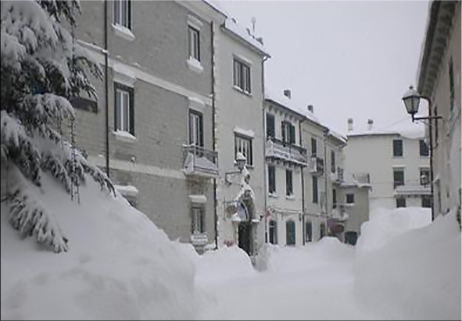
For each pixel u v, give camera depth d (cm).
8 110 782
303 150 3791
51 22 828
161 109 2166
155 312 710
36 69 792
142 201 2022
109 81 1920
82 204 863
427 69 1806
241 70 2878
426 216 2045
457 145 1309
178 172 2231
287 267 2231
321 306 978
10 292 640
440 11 1381
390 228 1892
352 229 5497
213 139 2511
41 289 647
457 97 1313
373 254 1250
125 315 665
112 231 855
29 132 828
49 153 845
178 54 2294
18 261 701
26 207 741
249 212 2817
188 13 2378
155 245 875
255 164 2964
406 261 1038
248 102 2912
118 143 1938
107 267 722
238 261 1845
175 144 2231
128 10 2044
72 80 901
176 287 802
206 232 2386
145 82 2089
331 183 4769
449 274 867
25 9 788
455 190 1315
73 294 653
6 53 729
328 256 2616
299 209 3759
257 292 1157
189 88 2355
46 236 738
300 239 3775
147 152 2070
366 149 5956
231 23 2792
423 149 5872
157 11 2181
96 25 1888
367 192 5581
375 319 858
